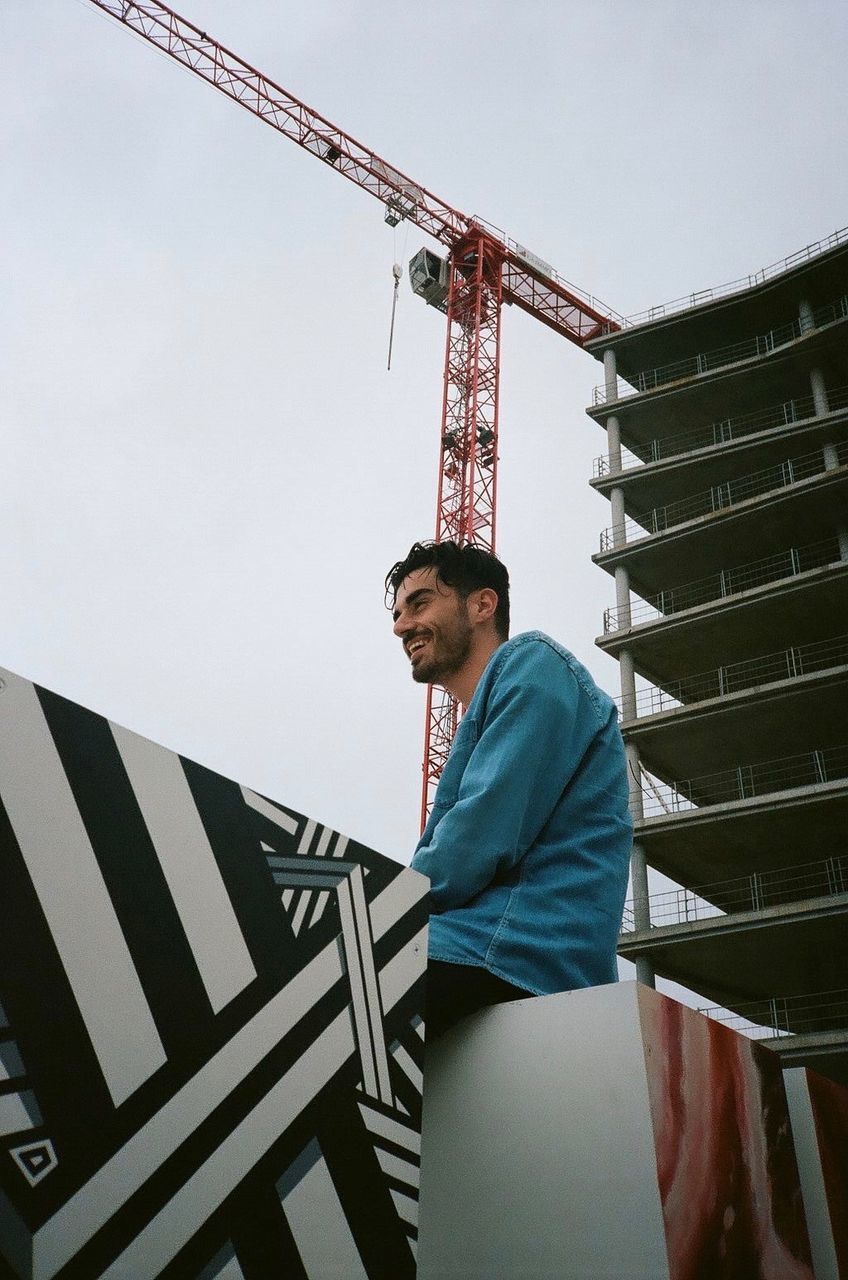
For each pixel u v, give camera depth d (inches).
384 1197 56.8
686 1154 64.4
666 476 1560.0
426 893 66.7
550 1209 64.0
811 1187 78.7
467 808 79.2
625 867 87.4
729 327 1678.2
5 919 47.3
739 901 1387.8
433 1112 72.1
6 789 49.0
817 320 1606.8
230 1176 50.8
